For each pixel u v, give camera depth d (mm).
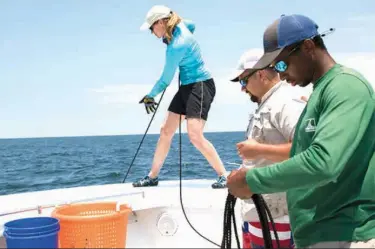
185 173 17766
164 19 4277
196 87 4328
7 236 1840
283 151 2281
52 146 77062
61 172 20969
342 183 1868
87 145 77625
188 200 3682
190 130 4293
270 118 2432
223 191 4055
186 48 4250
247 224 2732
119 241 2244
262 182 1788
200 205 3566
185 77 4348
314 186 1753
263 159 2512
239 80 2645
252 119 2623
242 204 2656
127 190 4078
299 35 1894
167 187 4285
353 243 1839
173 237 3535
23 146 81125
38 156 39594
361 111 1705
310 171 1652
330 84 1807
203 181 4707
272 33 1951
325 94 1808
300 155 1703
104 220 2150
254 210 2541
